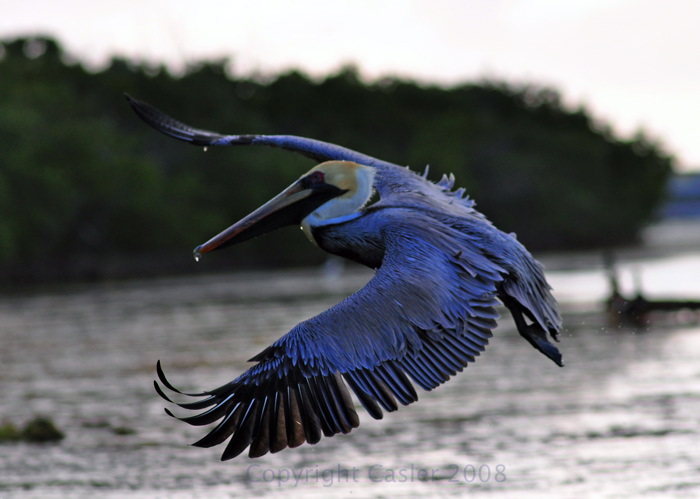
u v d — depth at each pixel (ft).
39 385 63.46
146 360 73.10
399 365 18.20
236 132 280.31
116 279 215.72
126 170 231.50
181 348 79.41
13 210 207.21
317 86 340.18
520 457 41.47
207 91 285.64
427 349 18.39
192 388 60.64
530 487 37.27
